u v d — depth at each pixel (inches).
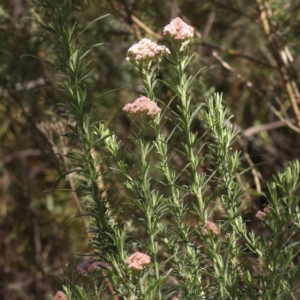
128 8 109.7
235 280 64.3
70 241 130.2
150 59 66.2
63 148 91.1
